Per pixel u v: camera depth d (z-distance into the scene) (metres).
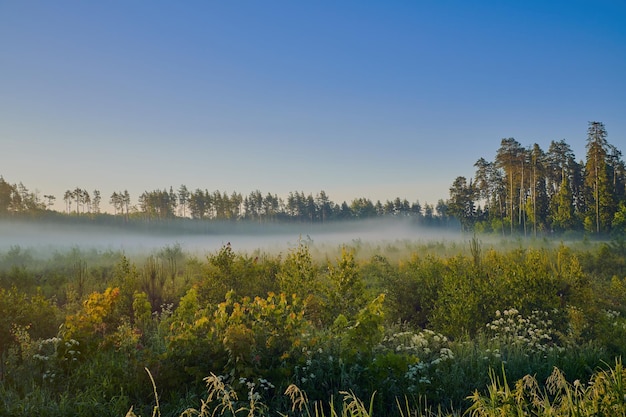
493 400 3.69
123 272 12.22
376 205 130.25
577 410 3.32
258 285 10.65
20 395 5.58
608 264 15.66
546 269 10.45
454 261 11.37
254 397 4.66
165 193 112.94
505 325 8.48
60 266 19.34
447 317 8.89
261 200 120.38
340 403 5.21
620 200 52.75
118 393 5.51
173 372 5.61
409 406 5.23
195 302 7.93
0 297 8.67
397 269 13.39
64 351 6.25
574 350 7.08
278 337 6.07
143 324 9.14
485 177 72.00
